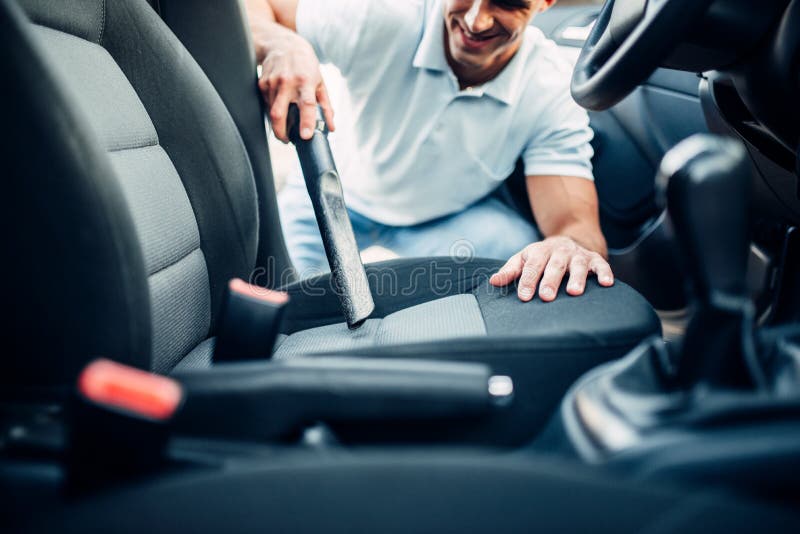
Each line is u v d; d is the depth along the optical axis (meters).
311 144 1.06
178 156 1.05
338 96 1.63
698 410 0.45
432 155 1.57
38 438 0.54
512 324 0.85
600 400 0.51
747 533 0.38
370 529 0.40
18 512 0.49
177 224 0.99
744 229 0.47
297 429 0.55
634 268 1.48
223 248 1.09
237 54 1.14
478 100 1.53
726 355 0.48
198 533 0.40
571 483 0.42
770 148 1.05
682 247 0.49
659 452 0.44
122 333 0.61
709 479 0.43
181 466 0.49
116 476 0.45
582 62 1.04
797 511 0.40
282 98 1.11
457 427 0.71
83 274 0.58
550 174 1.56
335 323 1.09
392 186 1.62
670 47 0.84
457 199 1.62
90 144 0.57
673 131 1.40
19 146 0.54
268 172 1.23
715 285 0.47
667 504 0.40
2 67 0.52
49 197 0.55
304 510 0.41
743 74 0.90
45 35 0.84
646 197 1.48
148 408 0.44
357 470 0.43
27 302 0.58
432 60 1.51
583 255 0.96
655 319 0.82
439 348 0.75
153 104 1.02
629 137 1.50
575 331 0.76
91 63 0.91
